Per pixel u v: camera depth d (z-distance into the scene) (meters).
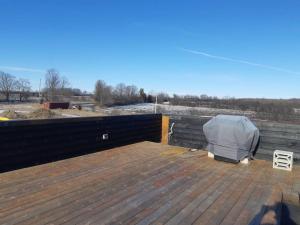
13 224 2.85
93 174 4.55
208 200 3.72
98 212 3.22
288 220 3.46
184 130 7.38
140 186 4.11
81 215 3.12
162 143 7.66
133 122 7.04
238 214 3.34
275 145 6.02
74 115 26.05
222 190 4.11
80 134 5.67
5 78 59.47
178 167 5.16
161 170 4.94
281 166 5.34
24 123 4.64
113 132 6.48
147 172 4.79
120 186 4.07
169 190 4.02
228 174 4.89
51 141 5.11
